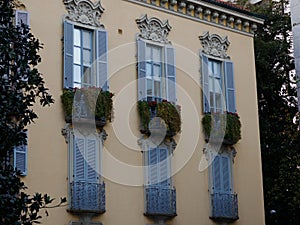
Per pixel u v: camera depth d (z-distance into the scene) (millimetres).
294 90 34281
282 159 32562
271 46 34250
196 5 27578
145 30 25891
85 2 24312
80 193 22234
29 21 22562
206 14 28109
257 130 28781
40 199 13734
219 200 26141
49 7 23266
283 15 35812
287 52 34625
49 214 21406
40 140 21844
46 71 22578
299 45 33062
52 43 23031
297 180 31703
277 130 33938
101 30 24484
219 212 25953
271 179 33125
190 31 27453
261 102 35094
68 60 23188
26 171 21172
